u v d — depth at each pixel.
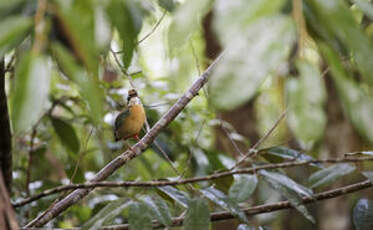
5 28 2.44
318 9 2.45
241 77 2.20
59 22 2.59
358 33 2.44
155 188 5.93
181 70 4.04
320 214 16.17
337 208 15.37
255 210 6.52
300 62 2.36
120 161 6.50
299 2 2.35
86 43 2.48
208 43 12.30
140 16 3.38
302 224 16.12
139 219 5.14
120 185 4.99
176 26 2.62
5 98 5.48
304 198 6.44
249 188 5.85
